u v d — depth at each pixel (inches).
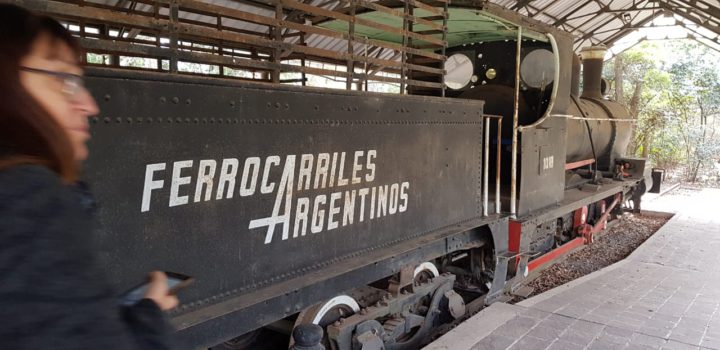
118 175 75.2
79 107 35.3
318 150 108.6
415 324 154.9
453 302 170.7
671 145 753.6
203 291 88.8
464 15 176.6
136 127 76.7
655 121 759.1
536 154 203.2
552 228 253.8
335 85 418.9
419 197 142.3
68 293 27.6
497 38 223.3
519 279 212.5
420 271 164.6
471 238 173.3
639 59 836.6
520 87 221.8
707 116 774.5
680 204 462.6
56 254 27.9
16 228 27.2
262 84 94.9
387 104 127.3
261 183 97.2
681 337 159.5
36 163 30.0
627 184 351.6
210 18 268.2
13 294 26.3
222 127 89.1
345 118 115.0
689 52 860.6
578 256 289.4
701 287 217.6
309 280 104.7
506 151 220.1
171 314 83.7
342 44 374.6
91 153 71.6
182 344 85.3
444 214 154.3
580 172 343.3
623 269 247.0
